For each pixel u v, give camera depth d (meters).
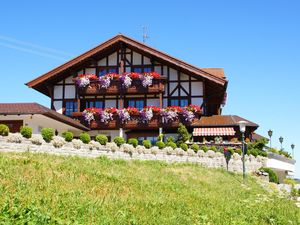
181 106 37.12
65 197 11.94
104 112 36.03
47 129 20.94
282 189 26.45
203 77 36.28
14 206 9.97
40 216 9.40
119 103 37.66
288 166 36.78
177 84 37.50
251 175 30.00
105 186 14.84
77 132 36.09
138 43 37.00
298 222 14.30
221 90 38.12
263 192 23.58
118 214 11.15
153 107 35.72
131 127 35.75
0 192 11.08
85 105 38.28
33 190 11.98
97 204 11.68
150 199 14.17
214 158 30.19
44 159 17.75
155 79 36.34
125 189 15.18
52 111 29.75
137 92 36.44
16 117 27.42
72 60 37.38
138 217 11.41
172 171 23.39
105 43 37.25
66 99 38.34
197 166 27.50
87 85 37.06
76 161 19.50
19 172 14.03
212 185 22.03
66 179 14.44
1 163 14.87
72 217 10.06
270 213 14.77
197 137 35.31
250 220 13.67
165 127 35.53
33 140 19.84
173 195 16.14
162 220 11.57
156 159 26.91
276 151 38.47
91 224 9.84
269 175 31.20
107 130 37.38
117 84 36.69
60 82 38.72
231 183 24.22
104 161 21.75
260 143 35.19
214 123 35.16
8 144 18.62
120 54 38.53
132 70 38.16
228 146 32.75
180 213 12.81
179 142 32.91
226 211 14.55
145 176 19.61
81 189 13.45
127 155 25.27
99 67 38.62
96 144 23.44
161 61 37.84
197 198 16.52
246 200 16.89
